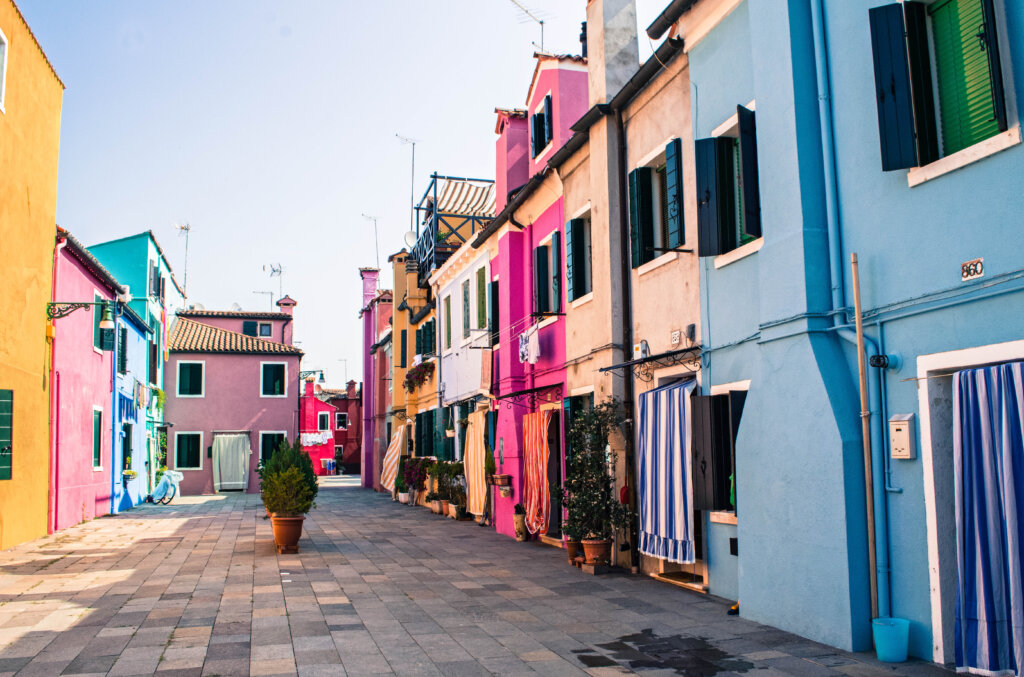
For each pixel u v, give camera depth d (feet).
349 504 86.53
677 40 32.37
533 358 49.34
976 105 19.45
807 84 24.67
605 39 40.16
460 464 68.03
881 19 21.25
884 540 21.39
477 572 36.37
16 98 46.50
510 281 54.44
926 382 20.22
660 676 19.54
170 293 110.22
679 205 32.99
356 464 200.03
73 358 59.47
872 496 21.76
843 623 21.65
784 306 24.81
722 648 22.11
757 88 26.58
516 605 28.50
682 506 30.78
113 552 43.73
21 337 48.06
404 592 31.19
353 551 44.34
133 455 84.58
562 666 20.48
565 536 39.04
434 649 22.18
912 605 20.58
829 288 23.95
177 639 23.26
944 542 19.71
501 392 55.67
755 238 27.68
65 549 45.09
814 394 23.11
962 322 19.29
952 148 20.12
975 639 18.12
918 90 20.63
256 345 121.70
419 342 94.43
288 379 120.16
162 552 43.73
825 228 24.16
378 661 20.92
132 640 23.12
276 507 43.19
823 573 22.50
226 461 115.55
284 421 119.24
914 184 20.79
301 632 24.21
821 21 24.48
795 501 23.84
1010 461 17.38
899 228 21.35
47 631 24.30
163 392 100.78
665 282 34.32
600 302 39.29
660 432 32.65
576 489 37.01
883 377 21.75
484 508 59.77
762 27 26.27
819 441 22.79
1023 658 16.96
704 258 31.09
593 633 24.11
